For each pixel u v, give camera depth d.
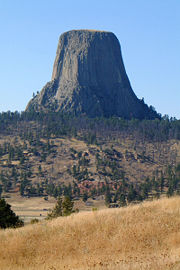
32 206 190.50
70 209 69.69
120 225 28.02
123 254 23.86
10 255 25.02
